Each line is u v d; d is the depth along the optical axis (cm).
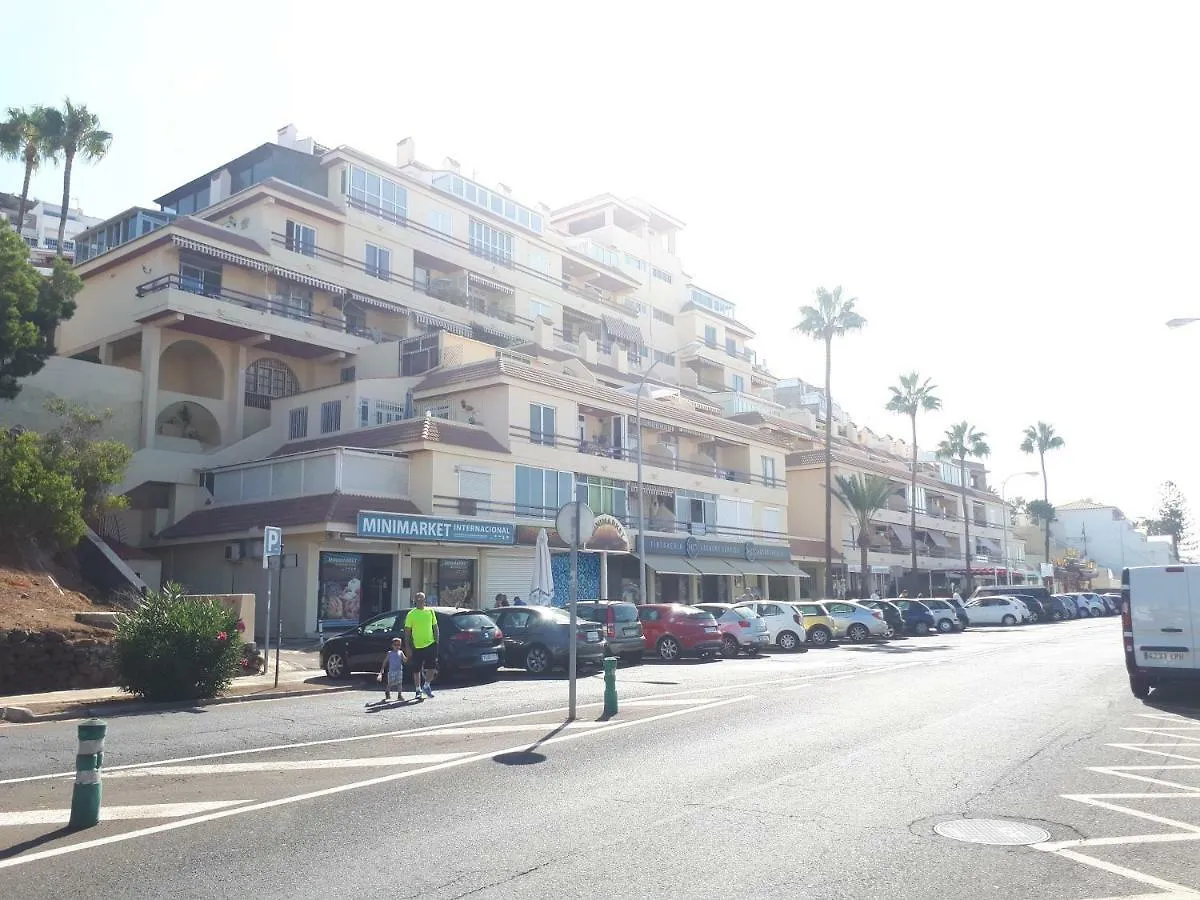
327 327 3825
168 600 1539
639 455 3534
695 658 2464
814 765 907
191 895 529
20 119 3703
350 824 683
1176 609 1449
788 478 5672
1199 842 636
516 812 718
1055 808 732
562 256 5412
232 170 4300
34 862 593
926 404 6222
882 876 560
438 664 1748
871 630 3347
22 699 1428
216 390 3647
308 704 1448
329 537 2762
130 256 3506
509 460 3347
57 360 3097
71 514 2081
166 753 995
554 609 2038
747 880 552
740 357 7088
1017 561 8331
